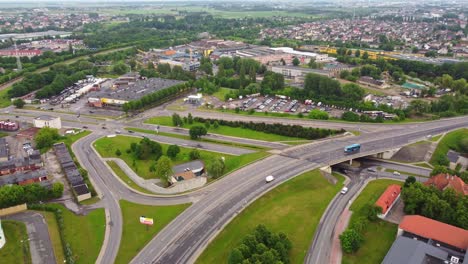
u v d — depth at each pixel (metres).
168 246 158.50
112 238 163.75
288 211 183.75
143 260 150.50
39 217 177.88
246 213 180.62
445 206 168.00
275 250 143.88
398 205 188.25
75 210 184.50
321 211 185.38
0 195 179.25
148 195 198.50
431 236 151.62
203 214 179.88
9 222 172.75
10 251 154.12
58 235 164.88
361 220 168.25
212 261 149.88
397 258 138.38
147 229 169.50
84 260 150.25
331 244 160.88
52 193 193.62
